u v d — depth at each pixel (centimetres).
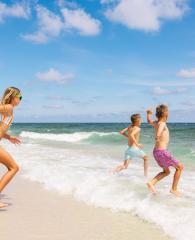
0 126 486
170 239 385
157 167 935
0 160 486
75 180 705
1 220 461
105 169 857
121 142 2136
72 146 1756
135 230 418
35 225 438
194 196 569
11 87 490
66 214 488
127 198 552
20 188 668
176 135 2969
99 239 388
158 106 661
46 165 921
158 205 505
